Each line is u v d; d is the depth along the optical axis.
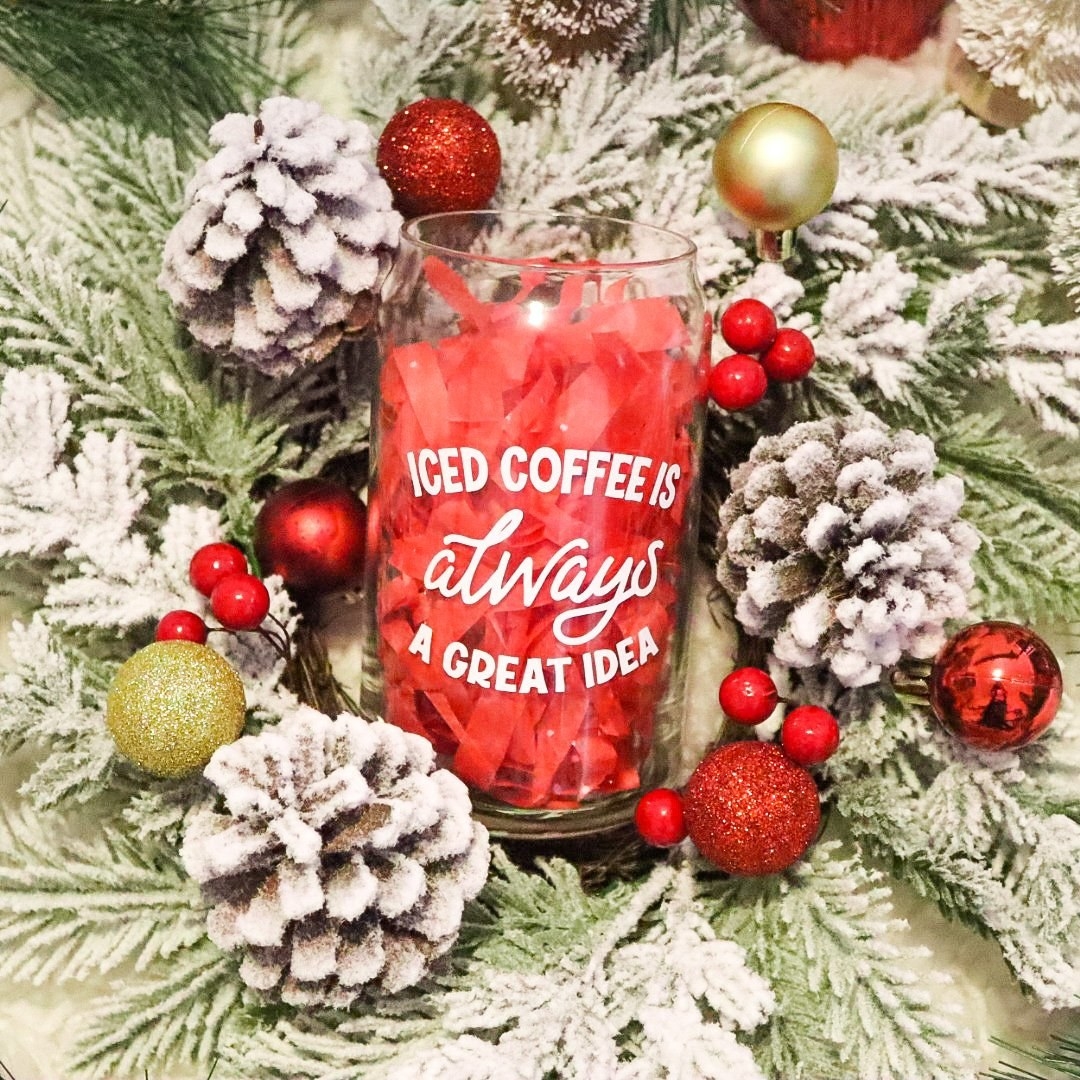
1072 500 0.35
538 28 0.33
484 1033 0.32
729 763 0.31
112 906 0.34
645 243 0.34
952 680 0.31
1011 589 0.35
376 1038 0.32
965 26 0.34
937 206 0.33
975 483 0.35
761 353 0.33
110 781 0.34
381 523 0.32
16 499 0.33
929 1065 0.32
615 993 0.32
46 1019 0.36
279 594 0.34
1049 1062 0.34
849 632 0.31
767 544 0.32
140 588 0.34
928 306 0.35
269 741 0.29
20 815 0.37
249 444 0.35
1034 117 0.34
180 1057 0.34
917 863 0.34
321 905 0.28
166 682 0.31
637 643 0.31
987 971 0.37
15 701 0.33
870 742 0.34
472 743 0.31
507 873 0.34
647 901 0.34
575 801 0.32
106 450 0.34
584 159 0.34
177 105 0.34
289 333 0.32
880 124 0.34
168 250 0.32
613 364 0.29
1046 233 0.35
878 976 0.32
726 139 0.32
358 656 0.38
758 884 0.34
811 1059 0.33
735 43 0.34
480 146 0.33
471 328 0.30
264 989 0.30
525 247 0.35
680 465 0.31
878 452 0.31
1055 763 0.34
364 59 0.35
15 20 0.33
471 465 0.29
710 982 0.32
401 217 0.33
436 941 0.30
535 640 0.30
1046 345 0.33
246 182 0.31
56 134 0.35
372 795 0.29
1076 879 0.32
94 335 0.34
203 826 0.30
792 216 0.32
